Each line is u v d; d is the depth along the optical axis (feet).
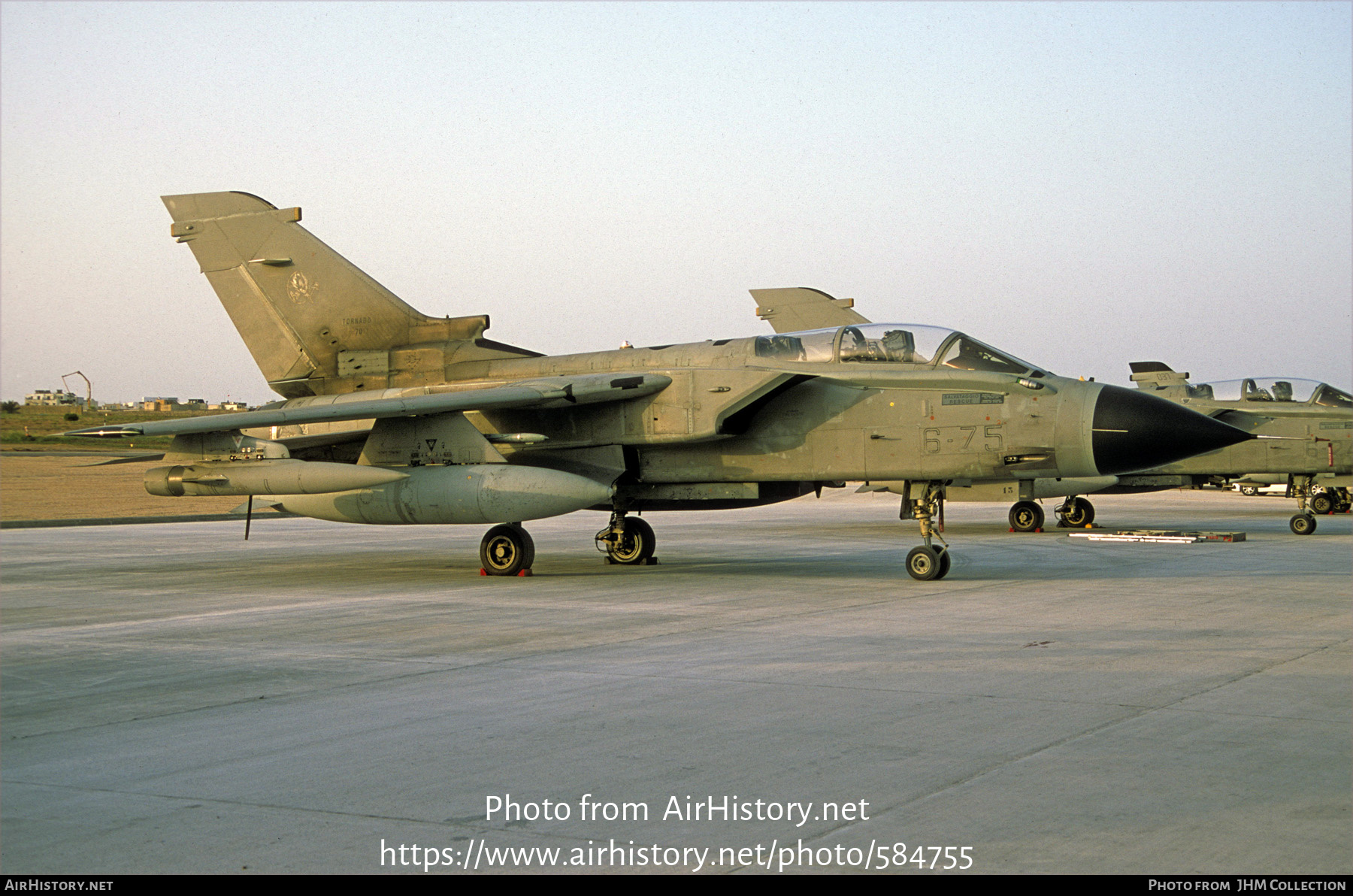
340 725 22.56
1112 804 16.80
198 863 14.88
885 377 48.78
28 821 16.62
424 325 59.06
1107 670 27.30
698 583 49.24
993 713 22.82
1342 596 41.86
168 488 52.39
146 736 21.84
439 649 31.99
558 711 23.49
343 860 14.97
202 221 62.28
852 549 68.03
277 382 61.77
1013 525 85.10
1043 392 46.62
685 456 53.11
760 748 20.25
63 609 42.37
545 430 53.72
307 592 47.26
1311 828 15.75
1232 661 28.50
